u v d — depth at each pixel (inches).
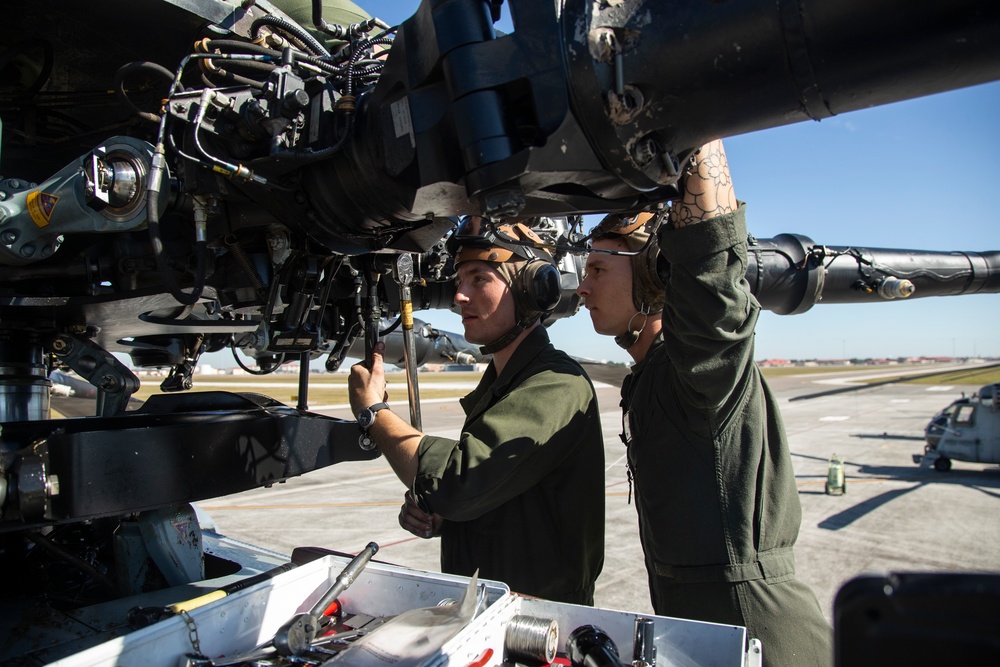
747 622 55.5
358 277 71.7
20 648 49.5
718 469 56.9
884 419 749.9
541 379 63.6
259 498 323.0
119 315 65.1
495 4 39.6
